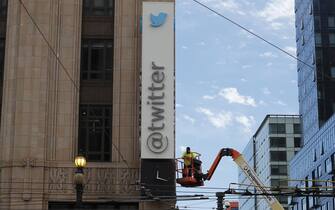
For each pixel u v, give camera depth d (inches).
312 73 6008.9
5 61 1657.2
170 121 1562.5
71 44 1659.7
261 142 7672.2
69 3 1686.8
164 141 1549.0
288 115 7234.3
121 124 1610.5
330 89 5846.5
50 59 1644.9
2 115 1627.7
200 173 1437.0
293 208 5974.4
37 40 1649.9
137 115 1616.6
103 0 1712.6
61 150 1587.1
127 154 1588.3
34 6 1672.0
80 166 1173.1
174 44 1617.9
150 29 1611.7
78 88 1637.6
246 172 1407.5
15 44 1651.1
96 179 1562.5
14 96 1619.1
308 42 6186.0
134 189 1557.6
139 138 1578.5
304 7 6358.3
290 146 7150.6
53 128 1601.9
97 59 1674.5
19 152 1572.3
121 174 1568.7
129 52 1657.2
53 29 1663.4
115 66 1653.5
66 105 1620.3
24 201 1540.4
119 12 1686.8
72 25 1672.0
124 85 1636.3
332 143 4726.9
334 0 6063.0
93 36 1685.5
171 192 1523.1
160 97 1571.1
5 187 1555.1
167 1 1653.5
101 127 1626.5
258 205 7150.6
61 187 1556.3
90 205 1558.8
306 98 6225.4
